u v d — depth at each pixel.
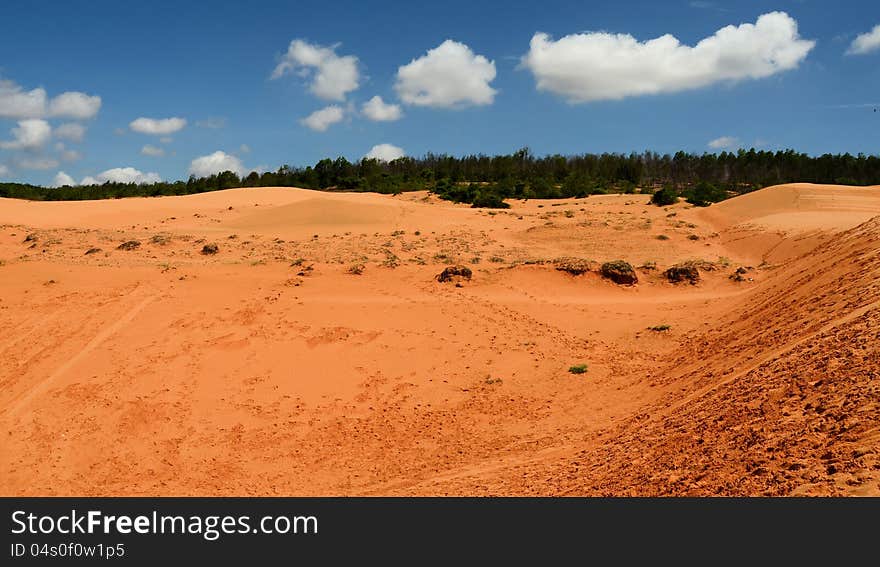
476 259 34.12
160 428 16.70
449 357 21.25
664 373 17.73
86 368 19.75
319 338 22.36
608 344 22.33
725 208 52.66
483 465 13.37
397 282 28.86
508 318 24.88
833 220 38.62
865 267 16.33
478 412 17.22
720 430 10.07
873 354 9.55
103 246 35.00
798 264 27.69
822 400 9.03
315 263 30.91
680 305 26.36
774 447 8.33
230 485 13.84
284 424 17.03
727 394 11.80
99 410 17.41
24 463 15.06
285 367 20.30
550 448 13.70
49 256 31.09
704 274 30.89
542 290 28.50
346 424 17.00
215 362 20.41
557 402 17.34
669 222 47.22
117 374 19.39
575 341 22.69
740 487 7.70
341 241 39.41
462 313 25.17
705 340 19.89
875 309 11.66
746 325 18.94
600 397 17.11
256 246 36.72
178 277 28.03
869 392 8.34
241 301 25.47
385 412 17.64
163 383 18.97
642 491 9.02
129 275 28.16
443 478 12.82
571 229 45.16
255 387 19.05
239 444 15.99
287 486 13.64
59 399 17.95
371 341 22.33
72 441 16.00
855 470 6.70
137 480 14.31
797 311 16.38
